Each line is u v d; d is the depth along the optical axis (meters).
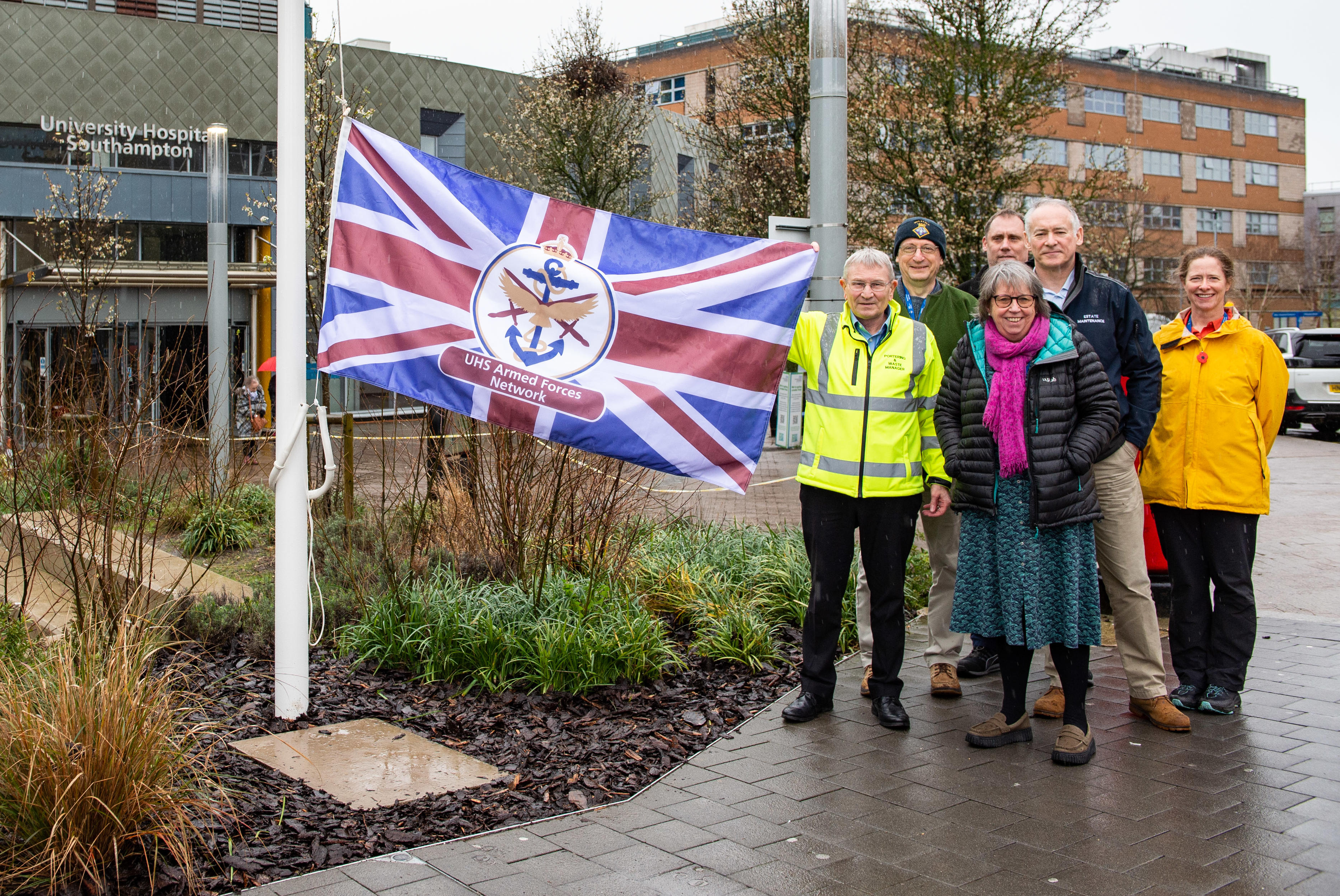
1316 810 3.90
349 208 4.87
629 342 5.05
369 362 4.84
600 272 5.03
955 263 23.00
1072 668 4.47
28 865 3.25
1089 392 4.49
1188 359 5.25
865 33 24.58
